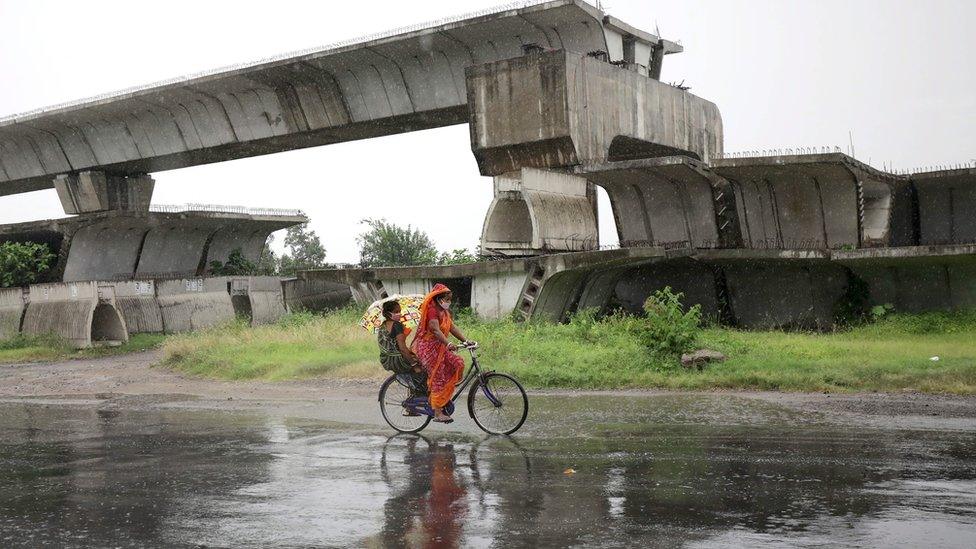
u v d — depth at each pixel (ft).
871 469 25.89
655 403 42.91
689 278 112.06
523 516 21.18
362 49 140.26
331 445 32.83
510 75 112.57
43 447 35.09
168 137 171.22
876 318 94.48
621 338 69.46
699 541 18.69
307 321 98.73
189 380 69.21
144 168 187.42
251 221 180.04
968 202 103.09
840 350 61.21
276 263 241.76
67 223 157.28
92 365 94.68
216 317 139.44
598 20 125.29
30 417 46.44
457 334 35.01
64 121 175.73
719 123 154.71
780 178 98.27
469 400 34.83
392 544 19.13
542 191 104.22
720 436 32.50
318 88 151.84
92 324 122.72
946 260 90.94
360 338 77.77
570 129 108.47
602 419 37.86
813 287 103.04
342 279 105.29
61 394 62.23
